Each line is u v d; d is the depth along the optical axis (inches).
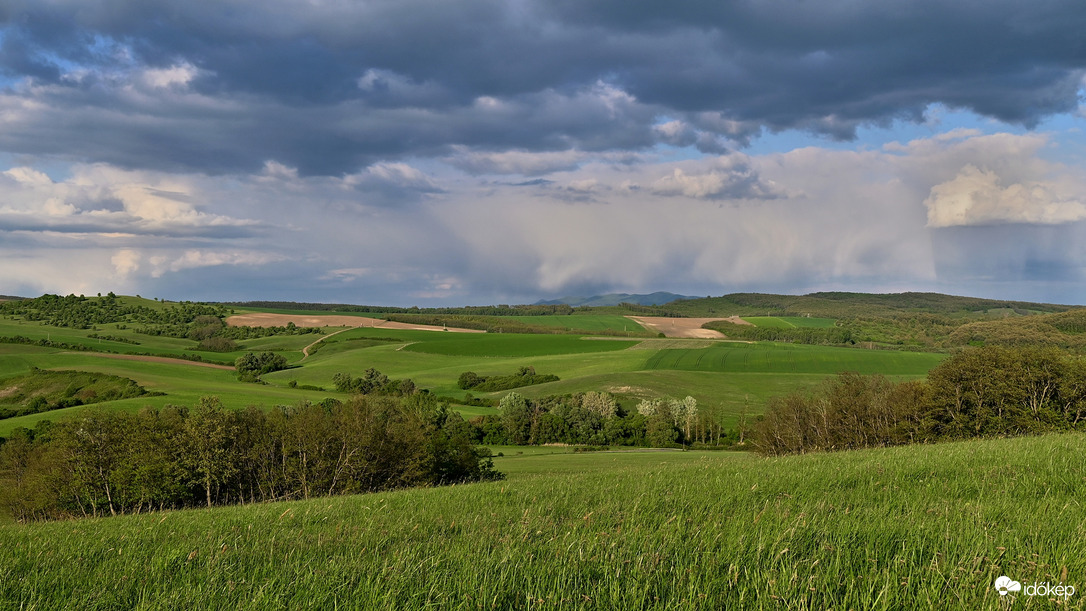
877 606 164.4
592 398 3378.4
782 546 215.9
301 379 4702.3
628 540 242.7
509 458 2406.5
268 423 1638.8
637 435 3122.5
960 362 1679.4
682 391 3860.7
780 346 5595.5
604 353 5457.7
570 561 212.1
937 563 188.7
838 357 4815.5
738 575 187.3
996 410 1638.8
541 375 4628.4
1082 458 417.4
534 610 172.2
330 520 378.9
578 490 449.7
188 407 2965.1
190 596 198.2
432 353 5748.0
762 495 364.5
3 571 247.3
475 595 183.2
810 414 1854.1
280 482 1546.5
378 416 1642.5
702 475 498.0
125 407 2967.5
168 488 1491.1
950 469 416.8
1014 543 208.2
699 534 246.7
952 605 164.7
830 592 171.6
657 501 354.9
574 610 171.8
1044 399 1608.0
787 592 172.1
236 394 3457.2
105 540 332.5
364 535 294.8
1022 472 379.6
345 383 4372.5
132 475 1478.8
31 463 1653.5
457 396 4153.5
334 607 179.6
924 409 1702.8
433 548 252.2
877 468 439.2
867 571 187.9
